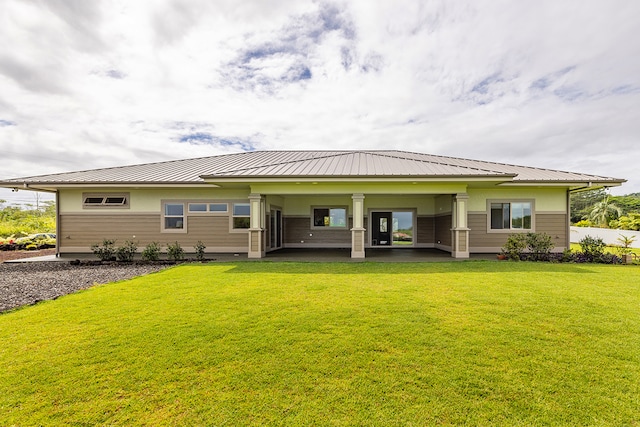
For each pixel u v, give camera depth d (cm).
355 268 957
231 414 268
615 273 859
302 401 284
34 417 265
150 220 1391
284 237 1681
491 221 1401
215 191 1397
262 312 524
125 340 412
